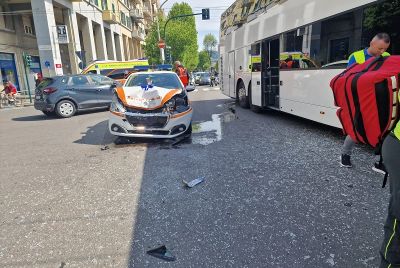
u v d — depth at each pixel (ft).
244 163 17.17
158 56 151.43
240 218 11.18
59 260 9.18
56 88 39.88
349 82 6.77
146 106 21.34
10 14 75.82
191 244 9.73
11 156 21.21
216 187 14.01
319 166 16.25
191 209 12.01
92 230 10.77
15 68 79.00
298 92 25.46
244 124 28.96
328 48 20.86
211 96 64.39
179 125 21.79
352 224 10.51
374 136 6.57
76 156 20.16
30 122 37.91
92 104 41.98
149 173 16.19
